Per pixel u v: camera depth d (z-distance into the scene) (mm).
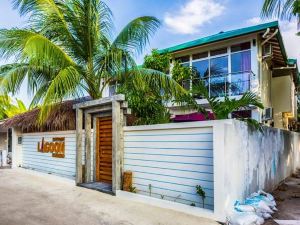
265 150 7199
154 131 6453
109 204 5879
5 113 21281
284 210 5500
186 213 5137
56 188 7676
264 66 13711
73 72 7410
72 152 9312
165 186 6117
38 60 7477
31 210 5504
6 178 9547
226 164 4852
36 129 11617
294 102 20172
